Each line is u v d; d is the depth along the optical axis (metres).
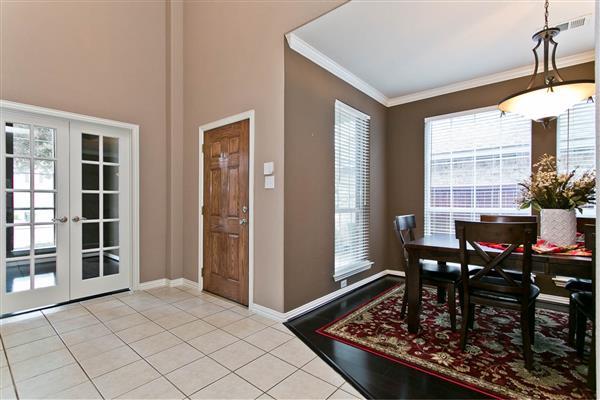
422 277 2.61
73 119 3.22
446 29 2.70
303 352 2.19
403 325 2.62
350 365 2.01
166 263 3.95
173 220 3.91
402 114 4.42
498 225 1.97
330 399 1.68
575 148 3.17
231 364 2.03
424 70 3.54
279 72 2.82
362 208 3.97
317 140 3.19
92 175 3.40
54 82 3.09
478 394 1.71
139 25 3.73
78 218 3.29
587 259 1.83
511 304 2.00
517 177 3.50
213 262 3.54
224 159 3.40
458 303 3.17
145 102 3.78
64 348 2.23
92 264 3.40
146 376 1.89
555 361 2.02
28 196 2.98
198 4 3.76
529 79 3.45
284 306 2.78
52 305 3.11
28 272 2.98
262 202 2.96
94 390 1.75
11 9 2.85
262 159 2.97
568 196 2.16
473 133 3.83
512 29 2.71
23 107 2.88
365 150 4.04
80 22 3.27
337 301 3.30
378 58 3.25
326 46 3.00
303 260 3.00
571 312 2.25
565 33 2.74
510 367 1.96
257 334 2.48
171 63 3.90
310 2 2.59
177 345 2.29
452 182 3.99
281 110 2.80
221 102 3.42
